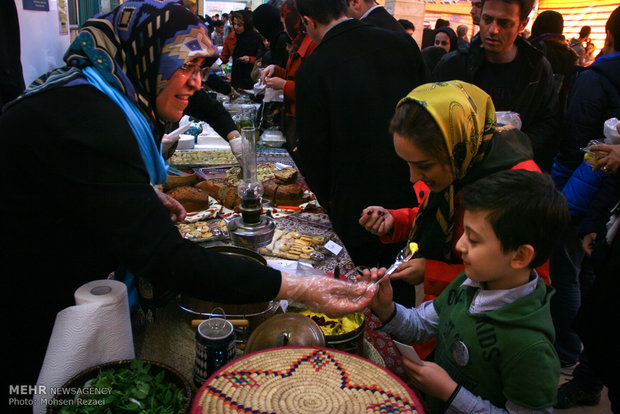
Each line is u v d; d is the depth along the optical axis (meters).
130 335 1.02
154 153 1.12
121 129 0.92
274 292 0.98
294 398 0.77
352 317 1.19
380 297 1.16
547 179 0.95
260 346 1.00
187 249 0.91
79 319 0.91
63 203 0.92
